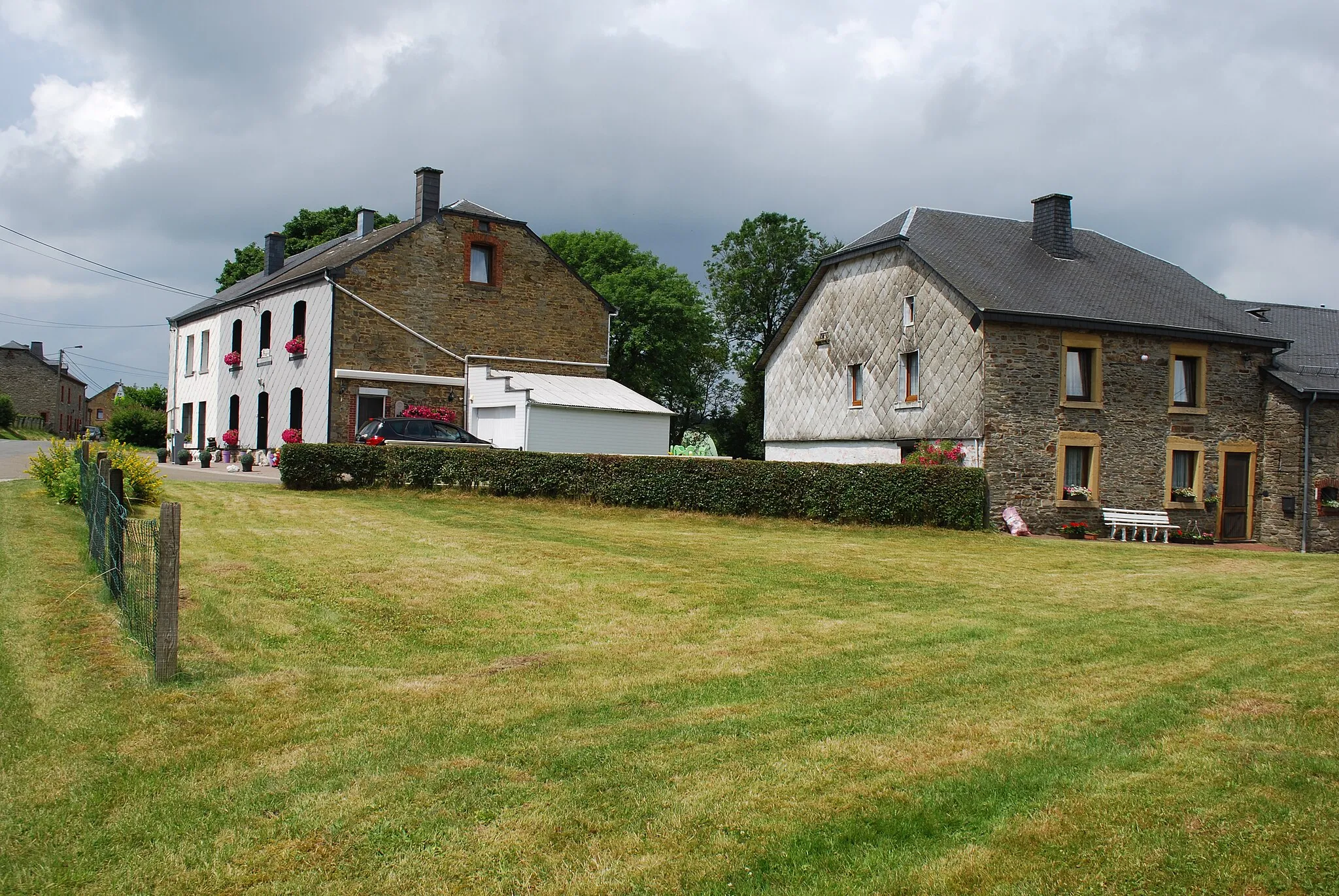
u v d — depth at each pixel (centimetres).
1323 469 2166
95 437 3841
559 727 574
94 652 688
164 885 384
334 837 423
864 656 765
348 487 1936
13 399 7075
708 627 860
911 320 2208
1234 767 512
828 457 2512
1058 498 1991
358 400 2516
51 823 431
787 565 1217
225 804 455
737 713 606
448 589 969
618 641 802
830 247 5231
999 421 1948
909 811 454
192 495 1695
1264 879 392
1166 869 401
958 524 1795
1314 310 2602
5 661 660
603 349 2983
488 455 1917
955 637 842
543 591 981
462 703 616
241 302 3022
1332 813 453
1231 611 1003
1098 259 2395
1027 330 1983
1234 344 2197
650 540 1426
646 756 523
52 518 1295
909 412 2184
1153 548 1695
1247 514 2219
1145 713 610
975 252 2231
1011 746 545
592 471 1866
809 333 2617
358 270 2530
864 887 385
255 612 838
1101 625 911
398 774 493
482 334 2742
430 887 384
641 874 394
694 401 5566
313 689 636
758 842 422
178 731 548
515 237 2809
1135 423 2084
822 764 514
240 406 2997
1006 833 432
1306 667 739
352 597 913
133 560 729
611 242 4681
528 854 410
